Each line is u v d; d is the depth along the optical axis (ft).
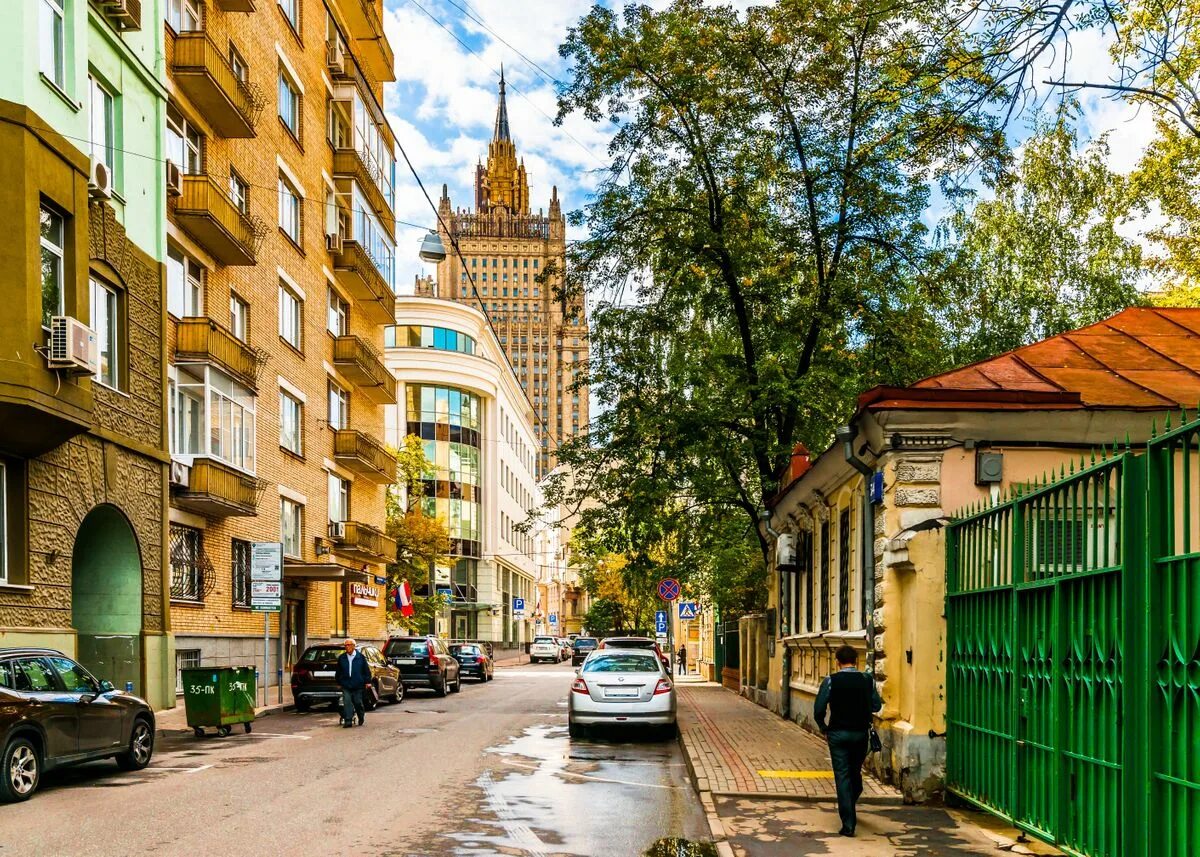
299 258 109.50
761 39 70.28
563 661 252.01
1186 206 72.28
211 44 78.84
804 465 62.49
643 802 36.35
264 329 97.60
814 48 70.13
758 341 76.95
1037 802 26.32
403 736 58.59
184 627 78.54
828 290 72.33
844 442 40.96
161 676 70.38
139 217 69.41
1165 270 83.76
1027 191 93.45
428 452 217.36
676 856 27.45
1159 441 20.26
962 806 33.86
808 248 73.72
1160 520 20.48
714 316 77.66
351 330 132.16
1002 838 29.17
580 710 56.75
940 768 34.71
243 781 40.60
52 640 56.29
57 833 30.07
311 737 57.93
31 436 53.52
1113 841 21.77
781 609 70.79
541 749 52.42
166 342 72.79
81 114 59.57
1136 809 20.77
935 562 35.50
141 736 44.09
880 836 29.50
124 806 34.76
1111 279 92.94
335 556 122.72
